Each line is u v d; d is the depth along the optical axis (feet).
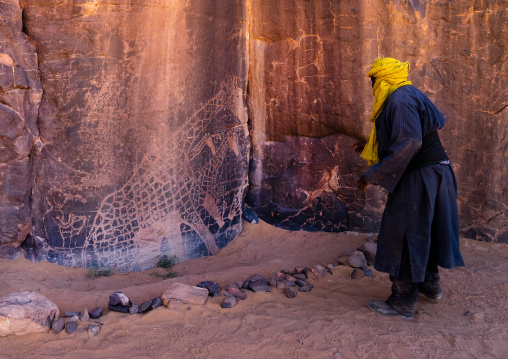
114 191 12.11
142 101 12.10
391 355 7.88
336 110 14.12
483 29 12.92
